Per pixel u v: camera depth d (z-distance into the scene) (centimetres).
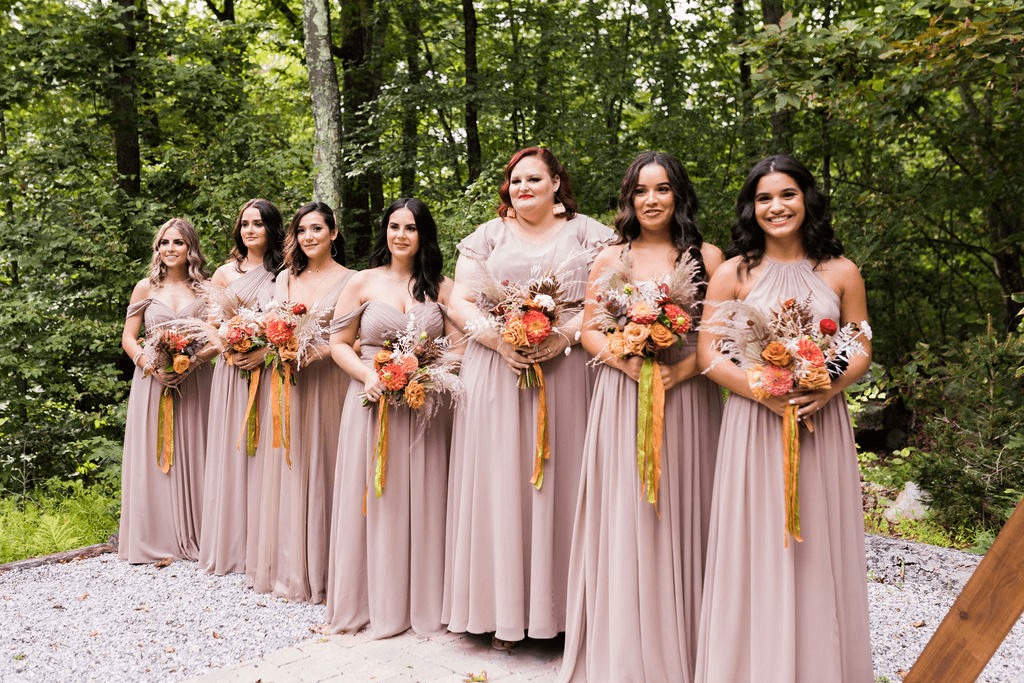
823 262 293
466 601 356
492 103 1059
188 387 514
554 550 347
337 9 1281
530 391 347
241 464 471
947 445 562
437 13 1166
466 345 402
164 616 414
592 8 1087
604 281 311
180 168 988
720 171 1069
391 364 372
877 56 594
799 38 621
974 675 218
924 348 688
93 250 814
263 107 1237
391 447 382
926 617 391
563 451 348
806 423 274
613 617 304
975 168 789
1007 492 511
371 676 330
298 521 435
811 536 272
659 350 299
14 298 813
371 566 382
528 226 363
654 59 1083
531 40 1126
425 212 402
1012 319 855
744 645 279
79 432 750
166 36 1036
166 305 514
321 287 459
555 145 1052
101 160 1017
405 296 403
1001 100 777
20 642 381
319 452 438
